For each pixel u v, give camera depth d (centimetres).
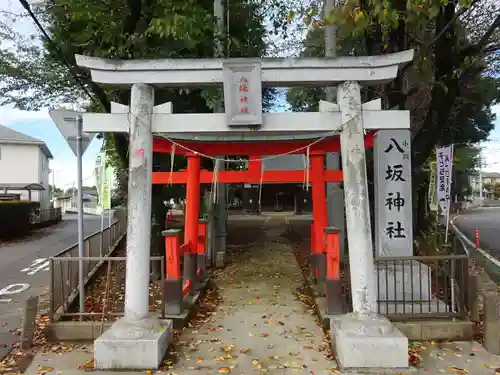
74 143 671
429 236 972
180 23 690
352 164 511
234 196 3453
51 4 876
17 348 568
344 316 528
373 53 811
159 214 1116
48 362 505
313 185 814
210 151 819
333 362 496
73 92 1344
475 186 6925
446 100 803
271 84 529
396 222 687
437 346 551
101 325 577
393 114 521
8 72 1210
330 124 521
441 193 782
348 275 680
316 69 515
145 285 513
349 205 511
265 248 1471
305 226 2200
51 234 2258
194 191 807
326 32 915
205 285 862
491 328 530
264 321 661
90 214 4288
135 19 780
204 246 937
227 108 511
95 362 479
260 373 468
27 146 3238
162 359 496
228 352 529
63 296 629
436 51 796
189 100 1058
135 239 510
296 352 529
